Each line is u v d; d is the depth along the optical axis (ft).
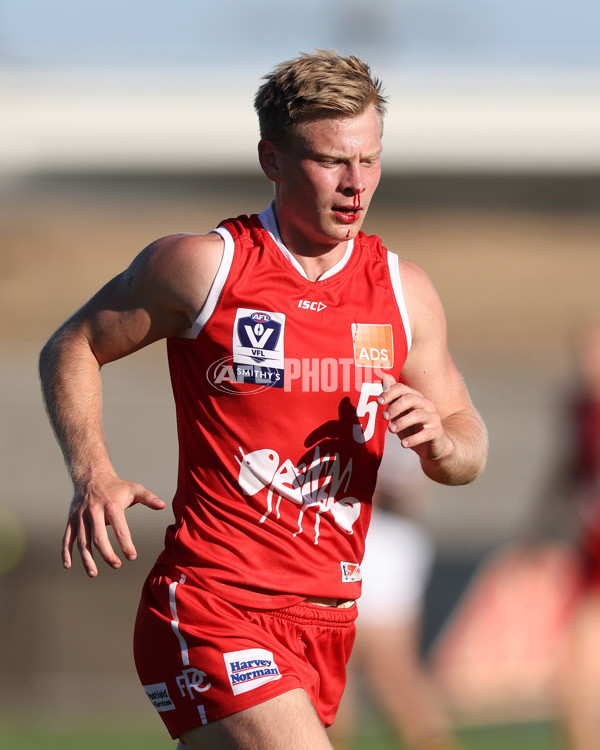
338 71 33.06
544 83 338.13
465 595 95.30
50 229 294.05
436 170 333.62
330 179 33.01
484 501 126.00
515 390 147.54
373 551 66.13
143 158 341.21
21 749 80.33
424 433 32.96
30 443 138.00
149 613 34.83
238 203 332.39
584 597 67.56
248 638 33.68
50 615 96.89
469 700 92.94
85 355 35.35
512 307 258.16
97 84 343.05
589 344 72.84
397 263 35.86
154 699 34.81
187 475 34.99
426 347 36.42
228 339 33.81
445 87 338.75
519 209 330.13
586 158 334.44
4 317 244.42
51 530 98.73
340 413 34.32
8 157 335.67
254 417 33.88
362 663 66.49
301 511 34.37
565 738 66.64
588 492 70.08
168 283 34.09
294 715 32.71
